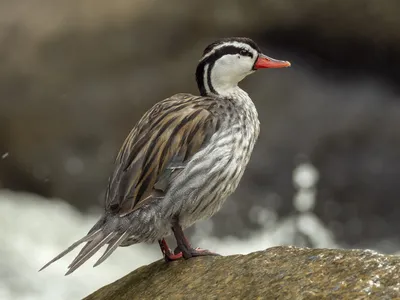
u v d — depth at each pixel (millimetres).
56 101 16391
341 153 15070
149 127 7176
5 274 13094
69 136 15945
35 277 13125
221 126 7273
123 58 16984
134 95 16281
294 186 14828
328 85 16484
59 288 12930
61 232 14492
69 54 17172
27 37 17469
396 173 14828
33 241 14086
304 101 15883
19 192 15734
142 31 17375
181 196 6980
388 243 14336
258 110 15750
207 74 8000
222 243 14383
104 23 17578
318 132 15289
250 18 17281
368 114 15578
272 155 15141
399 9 16703
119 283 7137
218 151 7148
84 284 13055
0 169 15906
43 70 16922
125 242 6902
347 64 17078
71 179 15547
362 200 14680
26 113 16266
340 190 14742
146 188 6844
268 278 6008
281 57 16984
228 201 14703
